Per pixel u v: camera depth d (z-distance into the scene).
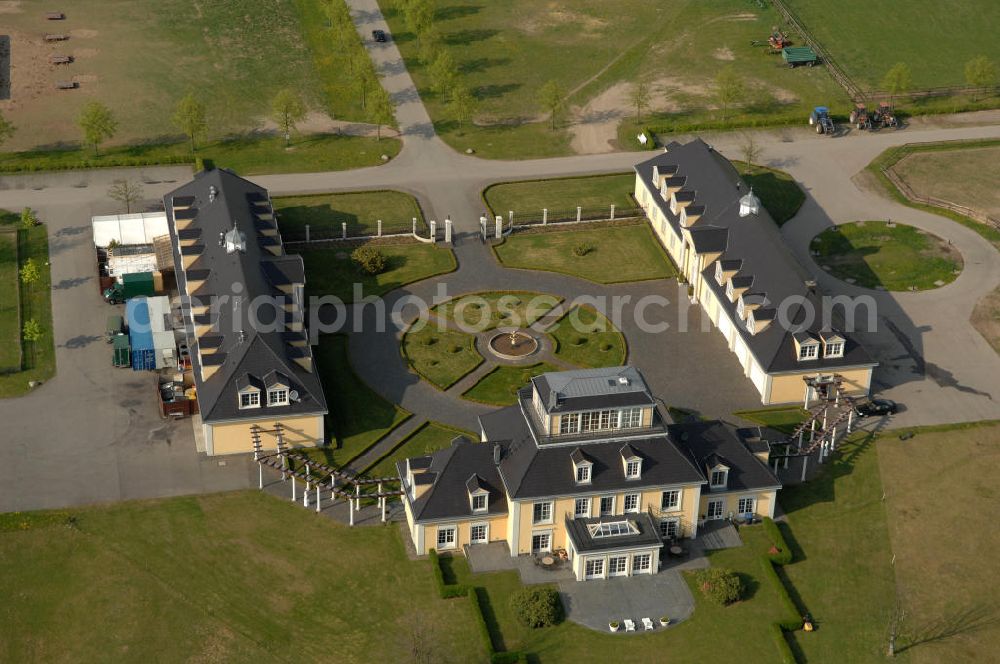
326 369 159.00
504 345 165.38
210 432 140.25
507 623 120.56
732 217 175.88
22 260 179.62
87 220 190.38
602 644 118.56
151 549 128.62
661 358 163.38
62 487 137.00
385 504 135.88
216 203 172.38
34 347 161.12
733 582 123.69
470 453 129.75
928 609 124.81
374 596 123.56
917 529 135.50
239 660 115.81
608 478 127.12
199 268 162.12
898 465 145.25
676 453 129.12
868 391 157.00
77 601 122.06
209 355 143.62
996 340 169.50
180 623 119.75
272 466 139.12
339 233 191.38
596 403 126.88
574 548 124.75
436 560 127.31
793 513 137.25
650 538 126.12
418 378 158.00
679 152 196.62
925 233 196.00
